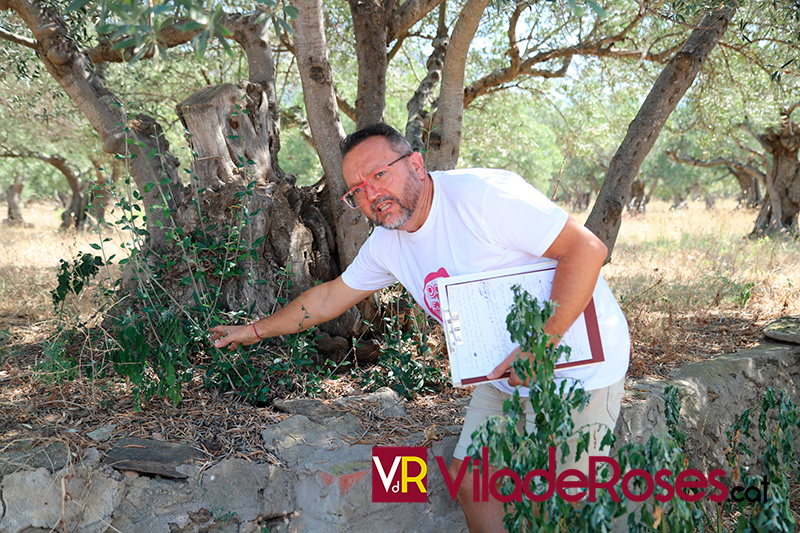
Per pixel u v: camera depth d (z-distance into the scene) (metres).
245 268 3.19
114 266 5.76
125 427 2.43
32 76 5.57
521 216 1.88
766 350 4.04
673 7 3.47
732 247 9.35
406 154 2.00
